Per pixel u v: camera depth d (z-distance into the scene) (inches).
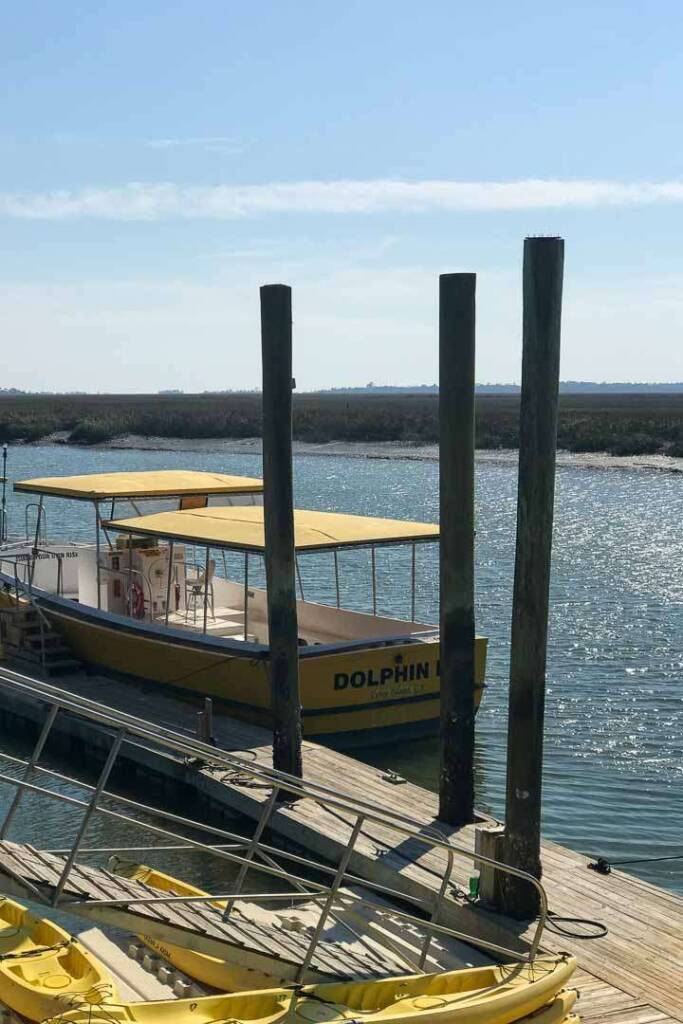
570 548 1423.5
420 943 374.6
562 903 388.5
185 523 673.0
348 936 374.3
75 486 740.7
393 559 1318.9
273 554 494.0
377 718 621.9
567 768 622.2
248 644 619.2
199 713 568.7
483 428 3720.5
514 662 380.2
